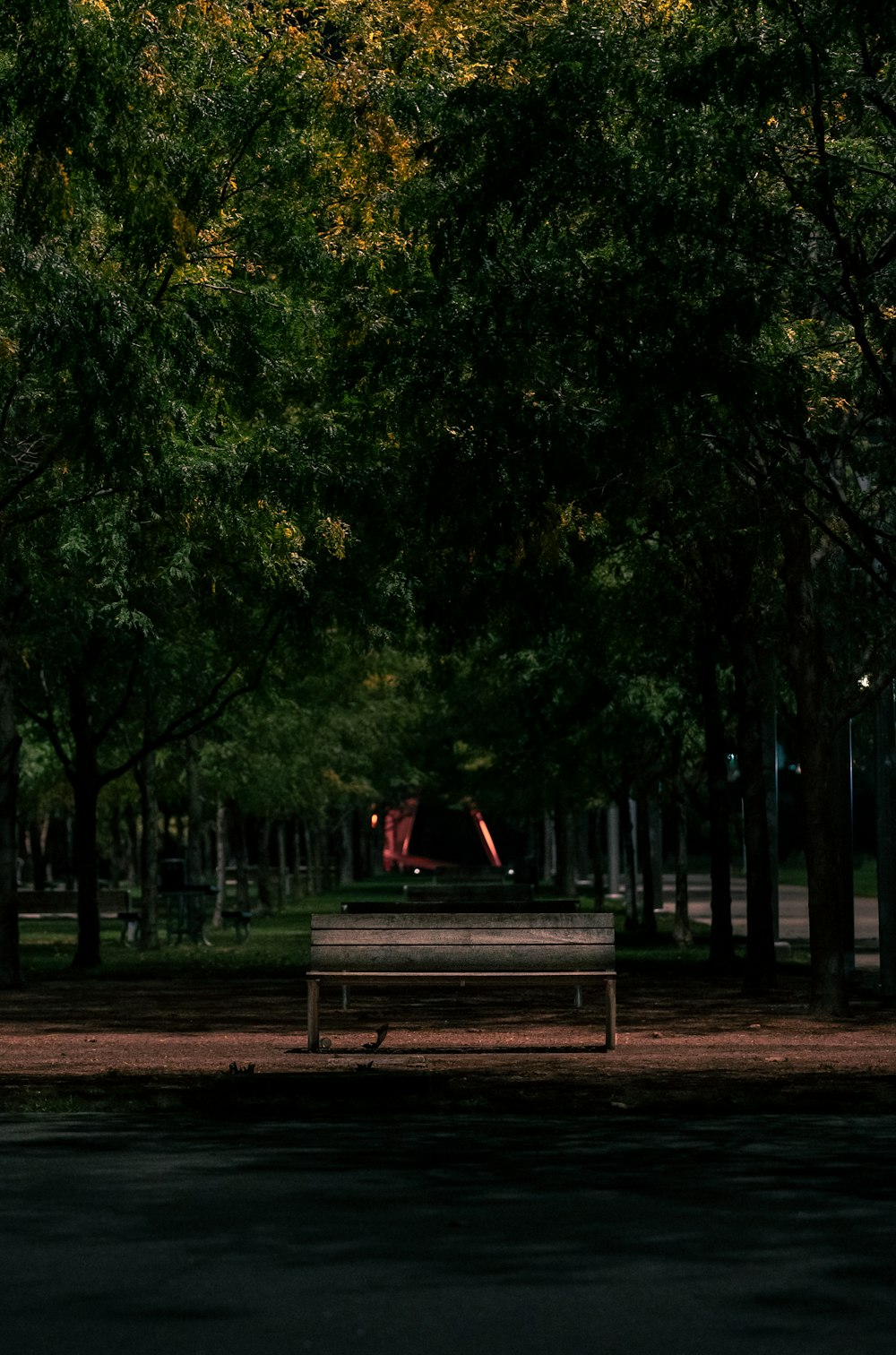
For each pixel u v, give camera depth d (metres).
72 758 49.81
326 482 22.27
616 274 16.36
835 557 23.78
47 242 19.33
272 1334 6.23
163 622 30.77
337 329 22.02
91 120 17.56
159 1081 14.52
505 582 21.61
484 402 16.81
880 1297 6.75
